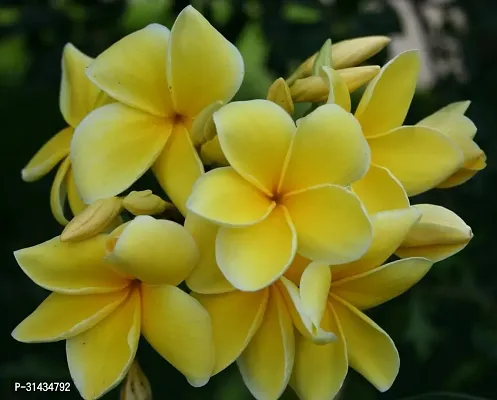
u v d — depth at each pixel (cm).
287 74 78
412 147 58
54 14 82
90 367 56
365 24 78
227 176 54
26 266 56
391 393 81
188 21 56
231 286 55
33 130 122
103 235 56
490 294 81
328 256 53
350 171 54
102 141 57
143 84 57
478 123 81
